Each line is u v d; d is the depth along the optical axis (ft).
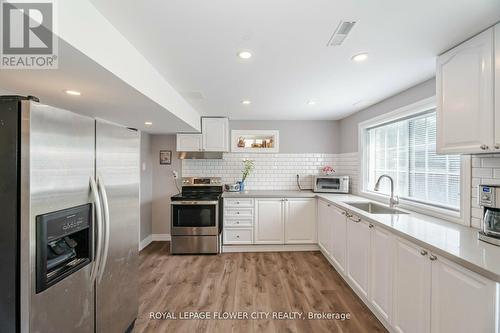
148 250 12.63
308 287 8.74
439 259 4.48
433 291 4.62
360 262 7.63
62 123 3.90
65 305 3.99
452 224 6.22
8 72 4.56
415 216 7.19
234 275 9.73
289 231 12.39
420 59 6.16
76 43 3.69
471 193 6.01
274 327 6.61
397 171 9.79
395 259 5.83
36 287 3.43
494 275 3.40
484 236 4.79
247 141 14.65
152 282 9.17
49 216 3.62
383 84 8.04
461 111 5.21
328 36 5.10
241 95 9.35
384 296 6.30
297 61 6.29
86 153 4.50
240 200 12.40
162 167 14.28
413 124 8.89
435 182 7.80
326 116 13.42
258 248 12.49
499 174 5.40
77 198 4.24
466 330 3.92
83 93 5.90
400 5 4.10
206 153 13.65
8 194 3.32
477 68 4.84
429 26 4.69
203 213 12.05
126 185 6.05
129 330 6.40
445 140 5.64
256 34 5.01
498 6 4.08
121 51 4.97
